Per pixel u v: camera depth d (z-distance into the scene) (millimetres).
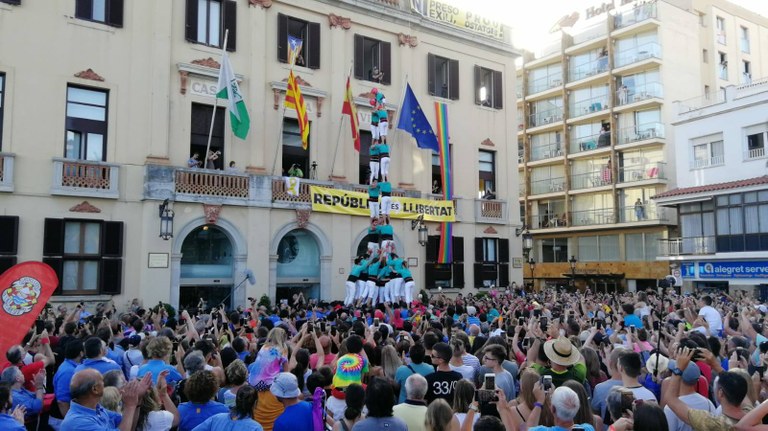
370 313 17641
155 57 22953
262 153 25000
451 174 30688
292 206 25312
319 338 9500
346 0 27609
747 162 32312
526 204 48594
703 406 5961
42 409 7945
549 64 48469
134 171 22297
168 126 23094
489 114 32844
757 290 31844
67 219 21000
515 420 5656
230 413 5746
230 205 23875
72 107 21609
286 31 26281
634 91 42875
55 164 20781
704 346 8125
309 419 6086
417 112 28500
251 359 9211
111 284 21484
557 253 47094
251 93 24922
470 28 32281
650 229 41156
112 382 6328
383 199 23484
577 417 5598
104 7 22406
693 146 35406
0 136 20250
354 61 27953
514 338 10203
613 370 7262
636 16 43312
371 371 8148
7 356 7852
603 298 23672
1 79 20469
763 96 31719
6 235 19797
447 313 15852
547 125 46906
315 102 26750
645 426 4730
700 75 44125
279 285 25969
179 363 8562
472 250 31266
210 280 24016
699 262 33719
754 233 30750
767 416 5410
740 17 48562
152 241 22156
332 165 26812
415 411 6090
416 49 30141
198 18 24312
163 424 5898
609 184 42969
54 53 21234
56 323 13461
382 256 22719
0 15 20422
